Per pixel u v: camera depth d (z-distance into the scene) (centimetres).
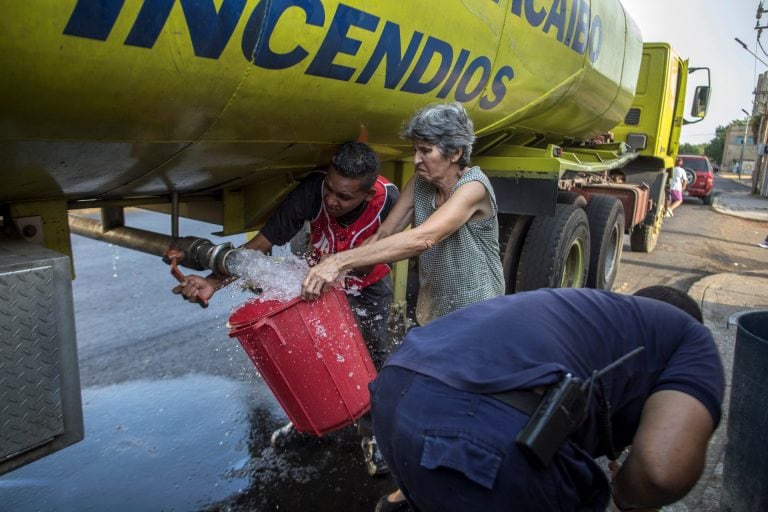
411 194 232
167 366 376
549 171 367
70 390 155
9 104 128
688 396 120
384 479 263
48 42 122
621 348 132
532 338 126
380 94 219
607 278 571
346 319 209
